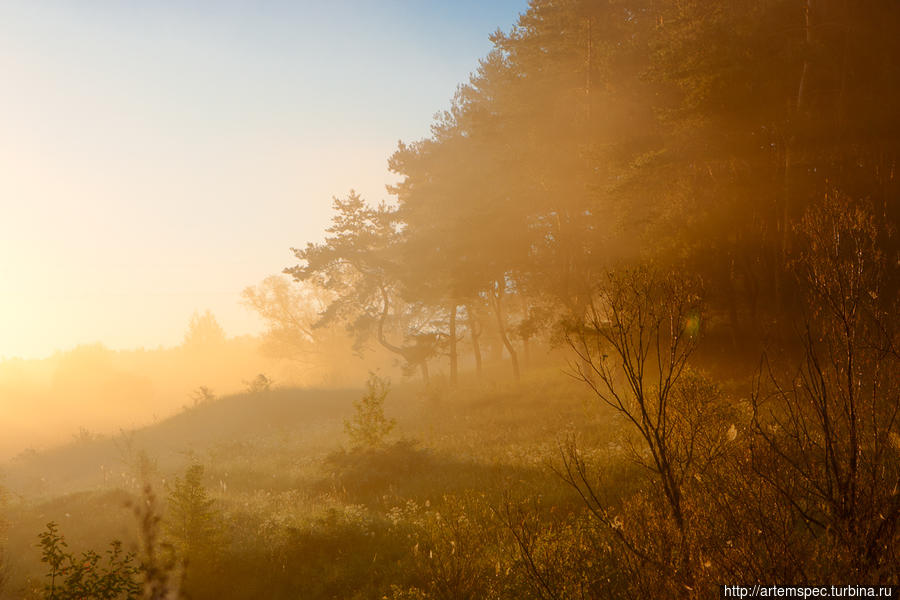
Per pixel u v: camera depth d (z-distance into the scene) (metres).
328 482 18.11
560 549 6.38
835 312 4.74
